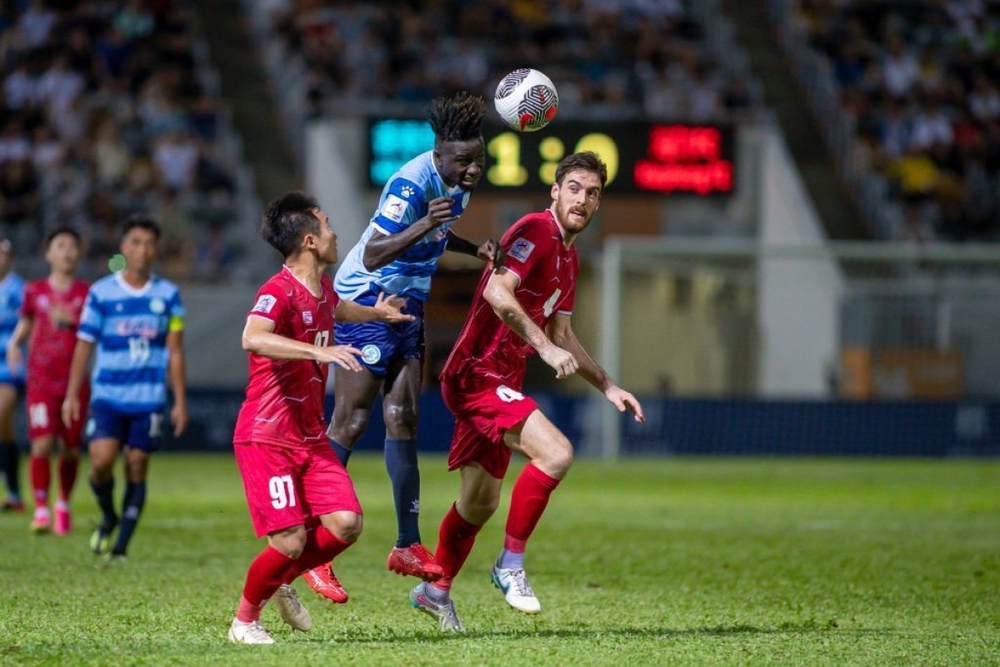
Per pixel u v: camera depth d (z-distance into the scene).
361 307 18.30
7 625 18.62
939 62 85.75
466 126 19.41
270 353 16.06
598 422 66.62
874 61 85.19
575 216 18.61
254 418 16.72
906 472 59.75
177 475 52.62
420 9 83.19
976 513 41.00
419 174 19.38
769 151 72.00
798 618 20.59
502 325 18.56
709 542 32.41
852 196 79.00
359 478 52.62
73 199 69.31
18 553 28.11
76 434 32.16
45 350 32.16
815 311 70.06
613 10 86.25
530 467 18.36
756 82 84.38
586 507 42.50
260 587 16.84
